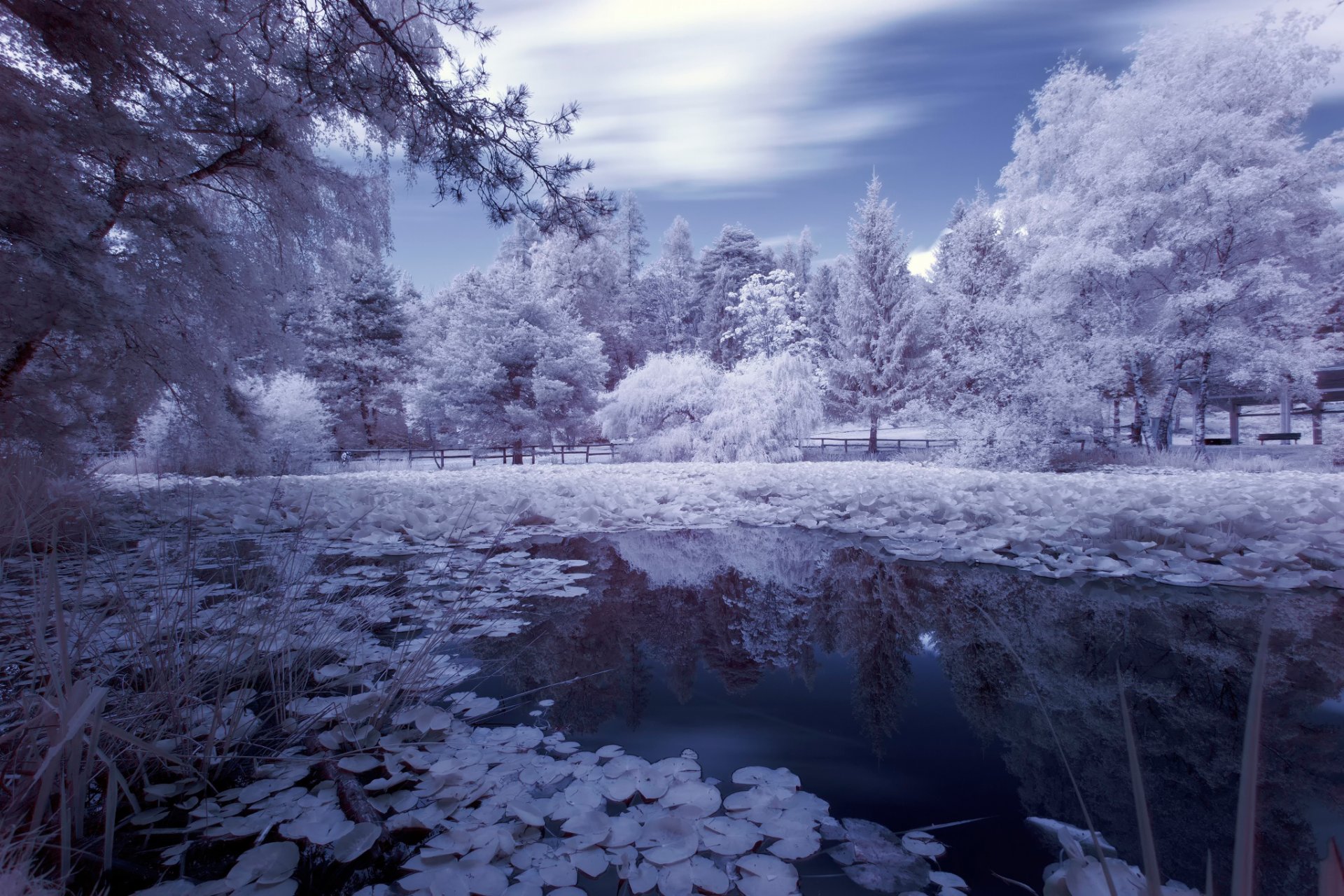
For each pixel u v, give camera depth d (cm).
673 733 186
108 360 548
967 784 153
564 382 2198
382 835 134
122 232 590
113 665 201
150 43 548
